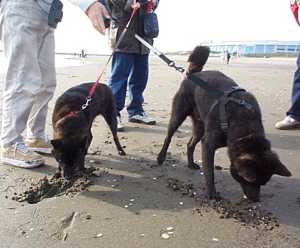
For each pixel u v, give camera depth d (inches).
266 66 394.9
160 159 69.3
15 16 63.6
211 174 56.4
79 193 57.7
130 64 89.4
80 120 65.0
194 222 49.8
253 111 54.9
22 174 64.5
